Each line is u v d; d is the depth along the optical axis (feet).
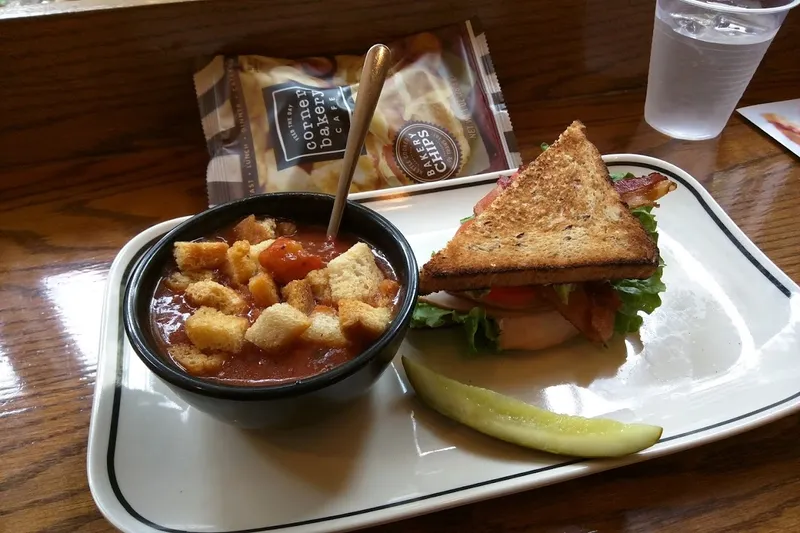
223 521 0.78
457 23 1.50
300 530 0.76
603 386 0.97
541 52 1.60
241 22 1.37
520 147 1.53
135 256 1.12
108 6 1.29
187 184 1.41
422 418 0.91
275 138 1.36
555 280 0.98
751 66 1.42
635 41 1.63
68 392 0.99
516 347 1.01
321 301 0.87
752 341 1.02
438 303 1.04
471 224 1.07
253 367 0.79
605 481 0.86
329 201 0.99
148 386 0.94
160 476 0.83
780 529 0.81
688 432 0.87
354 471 0.84
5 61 1.29
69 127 1.42
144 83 1.40
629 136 1.56
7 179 1.42
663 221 1.24
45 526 0.82
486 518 0.82
